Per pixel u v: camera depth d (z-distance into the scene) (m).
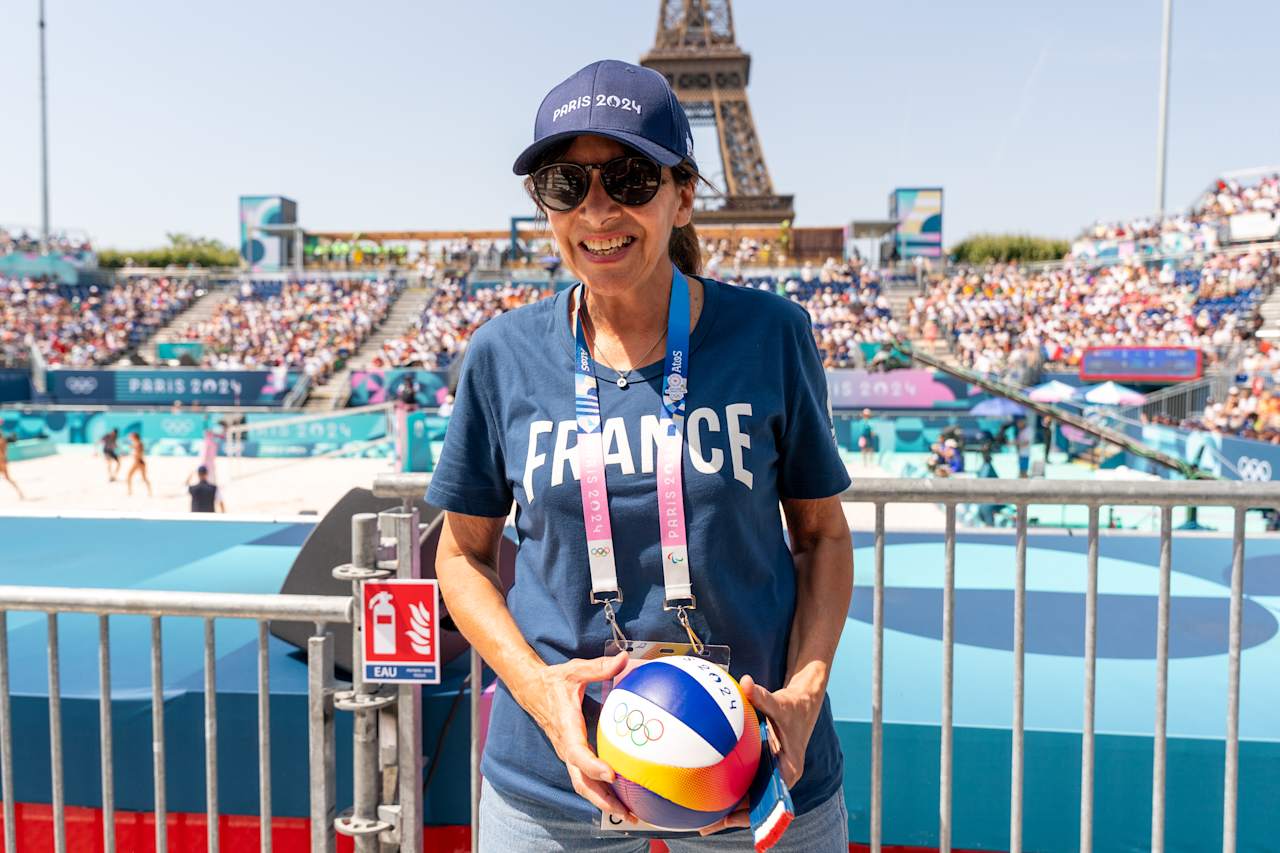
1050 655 3.18
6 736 2.21
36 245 44.84
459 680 2.69
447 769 2.58
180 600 2.11
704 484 1.44
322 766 2.13
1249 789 2.39
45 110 42.53
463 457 1.65
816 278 40.91
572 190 1.43
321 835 2.14
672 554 1.44
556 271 41.69
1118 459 19.91
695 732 1.33
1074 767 2.45
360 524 2.04
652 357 1.53
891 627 3.54
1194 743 2.40
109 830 2.19
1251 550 4.89
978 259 55.25
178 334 39.16
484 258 45.06
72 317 39.34
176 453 24.62
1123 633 3.46
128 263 59.31
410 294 42.62
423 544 2.74
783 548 1.61
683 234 1.84
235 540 5.18
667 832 1.47
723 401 1.47
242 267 47.69
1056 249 54.44
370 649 2.05
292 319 39.34
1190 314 29.09
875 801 2.17
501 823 1.61
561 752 1.40
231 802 2.60
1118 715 2.59
